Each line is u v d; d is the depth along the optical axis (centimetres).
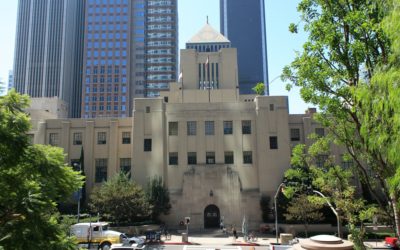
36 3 19000
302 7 1553
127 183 5634
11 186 1024
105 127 6769
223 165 6238
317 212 4972
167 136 6450
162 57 17062
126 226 5288
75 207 5922
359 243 1669
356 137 1630
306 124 6500
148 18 17512
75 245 1192
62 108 12256
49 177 1109
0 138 998
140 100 6481
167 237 5003
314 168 2359
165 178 6269
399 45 877
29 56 18388
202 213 6019
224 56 8738
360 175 1817
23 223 1001
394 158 907
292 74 1619
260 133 6319
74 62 19450
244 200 6075
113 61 16850
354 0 1389
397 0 885
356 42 1299
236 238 4884
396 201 1246
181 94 7681
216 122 6475
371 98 1009
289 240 4266
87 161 6588
